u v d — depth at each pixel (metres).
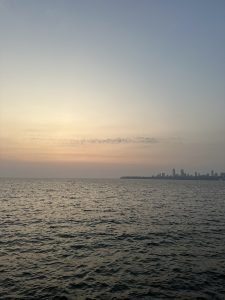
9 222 35.06
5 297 14.30
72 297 14.43
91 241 26.00
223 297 14.47
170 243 25.33
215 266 19.14
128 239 26.84
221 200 69.69
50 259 20.55
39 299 14.14
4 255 21.31
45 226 33.00
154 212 45.97
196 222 36.06
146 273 17.83
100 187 144.75
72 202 62.38
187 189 128.50
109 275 17.50
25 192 94.38
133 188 135.38
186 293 14.95
